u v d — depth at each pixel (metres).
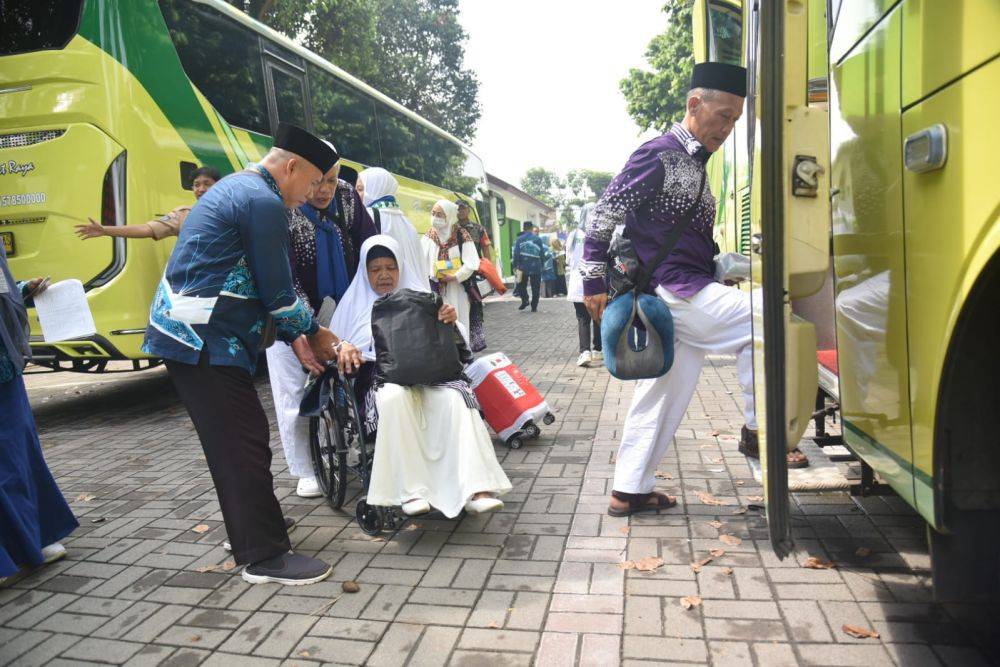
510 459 4.89
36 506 3.55
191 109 7.02
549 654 2.55
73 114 6.24
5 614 3.09
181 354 3.08
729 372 7.62
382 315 3.65
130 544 3.81
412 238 5.18
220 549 3.70
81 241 6.33
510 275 30.44
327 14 18.05
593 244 3.52
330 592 3.14
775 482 2.38
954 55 1.91
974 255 1.85
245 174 3.17
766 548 3.29
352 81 10.74
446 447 3.60
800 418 2.53
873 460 2.55
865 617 2.68
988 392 2.10
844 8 2.67
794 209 2.47
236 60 7.81
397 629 2.81
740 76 3.34
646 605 2.86
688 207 3.47
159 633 2.89
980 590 2.20
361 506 3.73
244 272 3.12
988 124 1.77
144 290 6.42
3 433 3.40
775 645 2.54
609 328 3.39
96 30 6.29
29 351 3.53
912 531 3.37
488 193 20.27
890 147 2.29
